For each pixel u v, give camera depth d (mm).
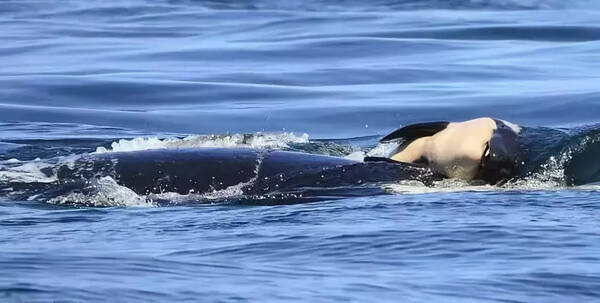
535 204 28844
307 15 94000
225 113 52469
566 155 33812
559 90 54750
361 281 20859
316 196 32500
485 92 55188
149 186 33531
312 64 65375
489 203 29141
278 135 40156
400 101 53719
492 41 73500
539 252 23328
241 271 21594
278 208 29578
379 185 33188
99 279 20156
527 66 63062
